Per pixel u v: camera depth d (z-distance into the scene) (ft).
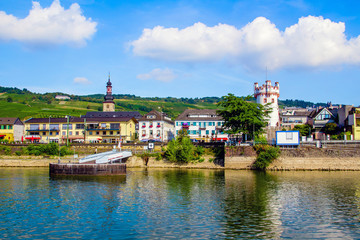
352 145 279.90
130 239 111.96
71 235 116.16
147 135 431.02
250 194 179.63
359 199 167.22
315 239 112.16
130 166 318.04
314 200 165.27
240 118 301.02
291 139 284.20
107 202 163.02
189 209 148.66
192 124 417.90
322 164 277.85
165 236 114.42
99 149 355.36
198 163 308.60
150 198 171.22
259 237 113.60
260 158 282.36
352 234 116.88
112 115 526.57
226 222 129.59
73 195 179.73
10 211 146.72
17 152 352.69
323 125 383.45
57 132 453.99
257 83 410.72
